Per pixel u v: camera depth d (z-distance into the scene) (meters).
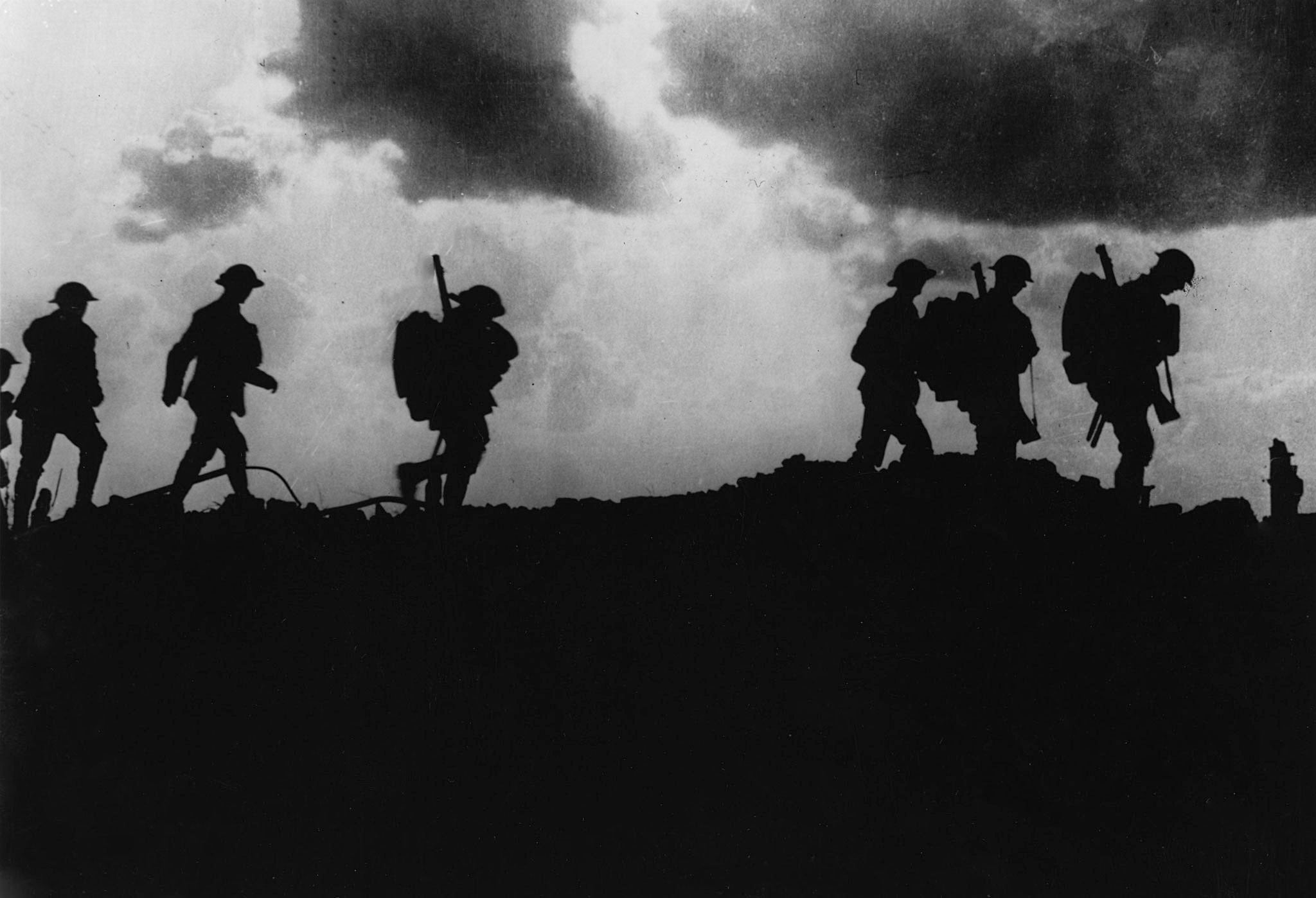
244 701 5.34
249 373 7.20
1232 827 4.49
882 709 5.29
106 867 4.20
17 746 5.00
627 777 4.73
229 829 4.39
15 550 6.62
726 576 6.54
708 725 5.13
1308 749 5.04
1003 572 6.53
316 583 6.39
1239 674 5.66
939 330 7.38
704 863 4.19
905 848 4.33
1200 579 6.51
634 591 6.39
